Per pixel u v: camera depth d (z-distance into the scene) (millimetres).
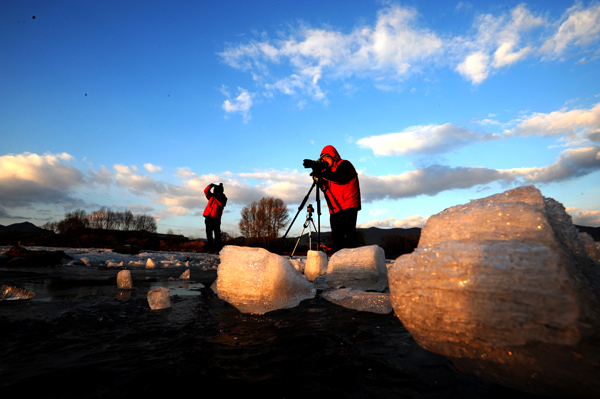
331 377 1214
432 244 1326
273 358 1401
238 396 1045
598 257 1181
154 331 1786
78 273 5004
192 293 3318
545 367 959
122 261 7547
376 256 3225
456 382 1188
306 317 2221
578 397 965
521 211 1146
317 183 5441
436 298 1116
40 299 2719
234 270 2422
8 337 1614
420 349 1538
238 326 1941
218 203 11602
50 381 1115
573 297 895
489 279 1017
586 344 867
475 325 1033
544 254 970
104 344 1535
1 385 1072
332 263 3379
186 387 1098
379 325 1995
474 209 1282
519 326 957
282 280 2561
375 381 1186
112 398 1007
